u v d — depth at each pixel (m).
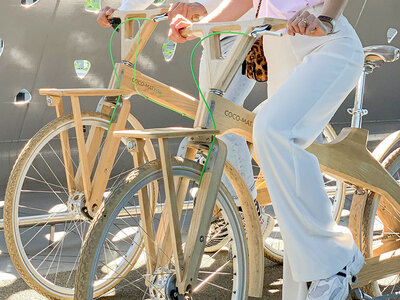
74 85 7.59
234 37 4.44
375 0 9.86
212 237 4.43
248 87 4.38
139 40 4.04
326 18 3.13
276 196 3.21
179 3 3.50
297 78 3.27
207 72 3.23
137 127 4.51
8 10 6.99
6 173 7.03
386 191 4.05
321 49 3.38
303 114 3.21
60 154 7.41
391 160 4.35
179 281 3.05
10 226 4.12
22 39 7.14
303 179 3.18
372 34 10.00
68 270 4.80
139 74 4.10
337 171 3.84
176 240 3.04
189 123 8.59
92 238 2.89
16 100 6.75
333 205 5.46
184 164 3.14
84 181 4.15
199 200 3.15
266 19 3.07
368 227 4.21
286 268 3.55
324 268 3.24
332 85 3.30
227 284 4.60
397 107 10.66
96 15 7.51
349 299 4.30
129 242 5.37
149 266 3.21
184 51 8.23
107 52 7.70
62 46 7.38
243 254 3.48
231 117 3.34
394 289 4.57
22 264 4.15
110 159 4.22
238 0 3.70
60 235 5.61
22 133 7.38
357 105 4.11
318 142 4.00
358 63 3.42
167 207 3.08
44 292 4.23
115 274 4.36
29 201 6.55
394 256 3.93
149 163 3.10
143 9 4.39
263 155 3.19
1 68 7.09
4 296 4.31
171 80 8.23
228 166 3.46
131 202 5.03
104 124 4.29
